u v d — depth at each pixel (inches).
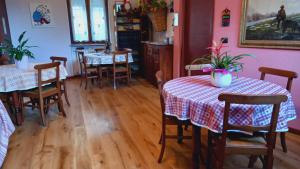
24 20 203.9
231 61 77.7
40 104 112.8
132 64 231.6
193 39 151.9
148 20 227.0
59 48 221.8
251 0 108.9
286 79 101.7
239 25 117.0
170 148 91.5
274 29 101.7
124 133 104.9
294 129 101.4
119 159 83.7
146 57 210.1
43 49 215.8
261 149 59.6
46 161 83.0
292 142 93.7
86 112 133.2
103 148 91.7
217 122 59.8
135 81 213.8
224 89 74.3
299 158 82.3
